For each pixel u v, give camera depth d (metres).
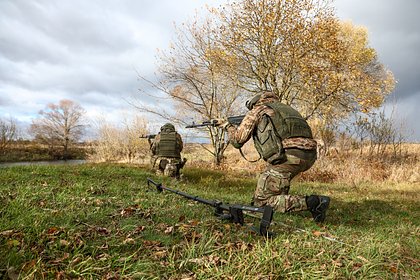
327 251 2.86
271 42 16.17
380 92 18.73
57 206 3.70
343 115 18.75
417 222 4.96
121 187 5.57
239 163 19.36
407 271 2.60
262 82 17.77
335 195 8.12
